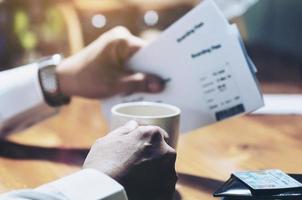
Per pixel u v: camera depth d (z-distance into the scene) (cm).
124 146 68
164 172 69
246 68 90
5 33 204
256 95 90
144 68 100
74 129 114
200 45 92
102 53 104
